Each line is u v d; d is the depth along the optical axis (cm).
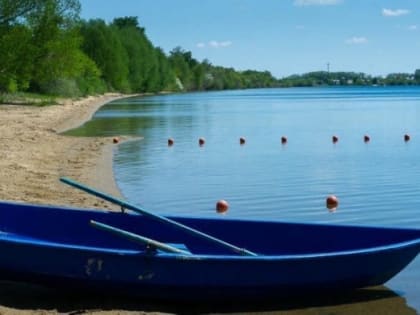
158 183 1759
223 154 2470
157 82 13262
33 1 5938
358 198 1580
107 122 4119
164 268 809
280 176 1917
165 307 838
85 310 799
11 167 1827
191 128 3709
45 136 2856
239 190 1680
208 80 18900
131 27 13500
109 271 813
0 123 3453
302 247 948
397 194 1623
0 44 5697
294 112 5659
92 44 10306
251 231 963
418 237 906
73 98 7100
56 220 968
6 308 792
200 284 816
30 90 6719
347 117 4853
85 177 1784
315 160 2311
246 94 14038
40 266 820
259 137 3189
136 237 817
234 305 851
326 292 862
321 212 1433
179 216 976
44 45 5997
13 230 955
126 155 2348
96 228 909
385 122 4269
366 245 924
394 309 838
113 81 10681
